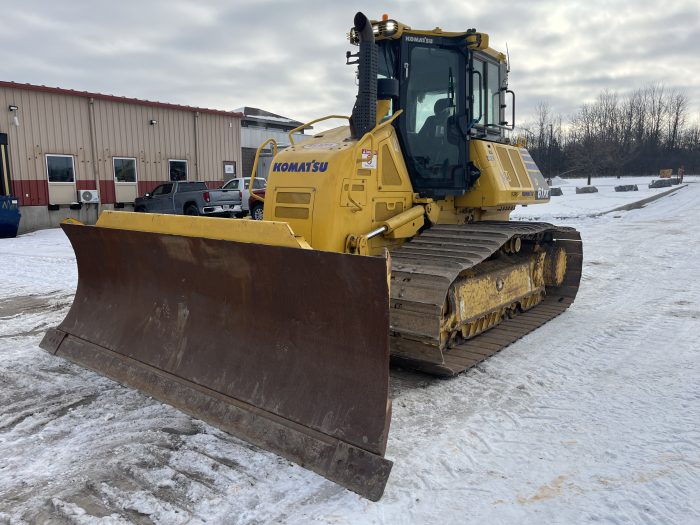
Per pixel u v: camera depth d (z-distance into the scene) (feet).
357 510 9.80
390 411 10.82
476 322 18.71
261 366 12.84
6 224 52.95
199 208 60.23
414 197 18.11
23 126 58.65
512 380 15.89
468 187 19.80
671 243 42.91
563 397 14.66
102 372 15.65
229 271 13.38
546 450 11.91
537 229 19.95
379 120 16.67
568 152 196.54
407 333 14.73
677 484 10.53
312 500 10.10
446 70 18.53
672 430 12.67
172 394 13.73
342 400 11.35
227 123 79.61
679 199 91.15
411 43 17.66
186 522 9.42
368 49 15.75
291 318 12.48
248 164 97.60
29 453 11.75
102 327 16.84
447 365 15.48
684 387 15.12
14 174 58.39
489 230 18.24
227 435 12.52
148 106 69.62
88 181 64.64
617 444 12.12
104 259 17.02
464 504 10.01
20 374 16.25
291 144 18.38
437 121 18.61
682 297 25.71
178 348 14.60
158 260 15.23
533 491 10.41
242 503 9.98
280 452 11.27
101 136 65.41
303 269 11.74
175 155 73.31
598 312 23.41
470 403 14.33
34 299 26.91
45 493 10.23
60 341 17.57
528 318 21.81
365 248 15.87
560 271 24.47
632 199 92.12
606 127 211.20
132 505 9.86
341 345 11.69
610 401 14.35
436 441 12.31
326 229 15.31
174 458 11.49
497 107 21.81
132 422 13.15
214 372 13.53
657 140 231.09
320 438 11.06
